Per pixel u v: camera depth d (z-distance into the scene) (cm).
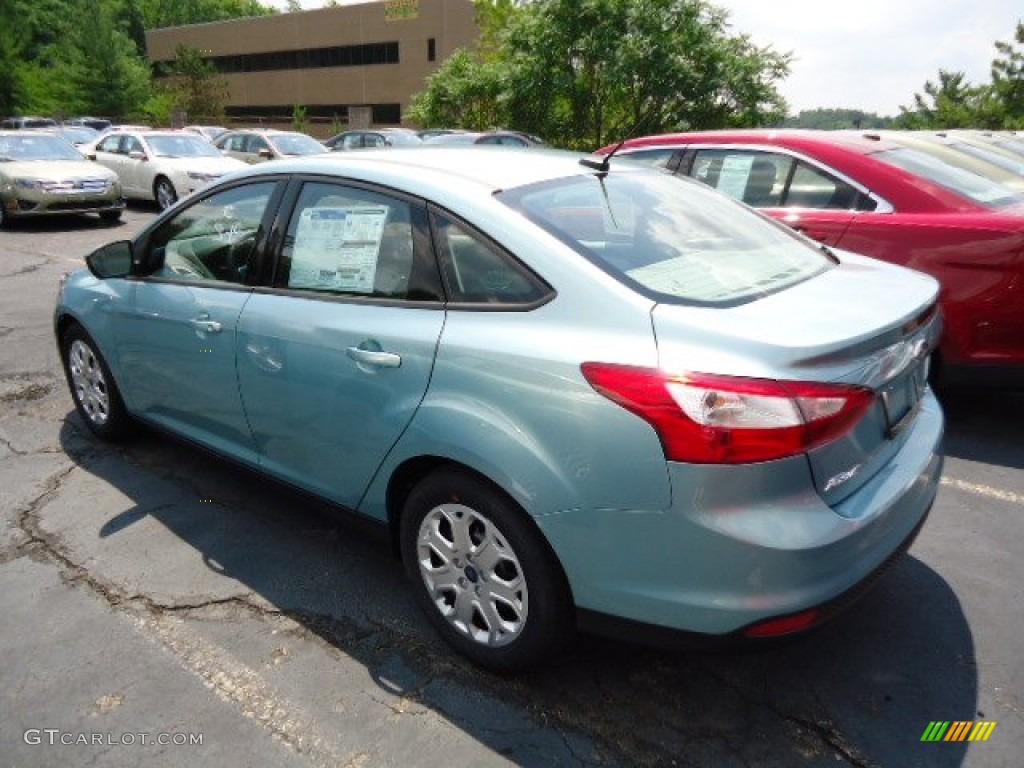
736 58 1955
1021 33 2584
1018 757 224
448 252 254
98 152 1566
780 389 194
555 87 2097
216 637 277
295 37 5466
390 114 5159
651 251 249
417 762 223
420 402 247
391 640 275
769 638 204
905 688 251
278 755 226
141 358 374
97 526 351
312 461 296
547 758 224
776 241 293
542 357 220
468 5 4716
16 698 247
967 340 414
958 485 388
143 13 8600
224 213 335
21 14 5766
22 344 622
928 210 431
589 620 224
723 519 198
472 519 246
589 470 211
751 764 222
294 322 290
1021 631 278
